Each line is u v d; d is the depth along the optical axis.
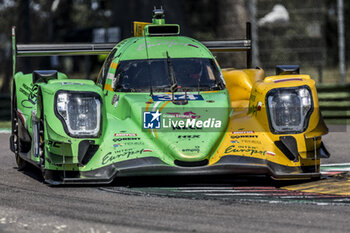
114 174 18.83
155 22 26.91
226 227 14.89
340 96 56.97
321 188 19.55
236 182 20.73
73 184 20.12
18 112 24.28
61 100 19.45
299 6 75.31
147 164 18.94
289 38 76.00
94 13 92.69
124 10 79.50
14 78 25.44
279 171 19.84
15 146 24.92
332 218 15.70
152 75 22.19
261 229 14.72
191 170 19.03
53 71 21.53
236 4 66.06
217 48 27.84
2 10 79.12
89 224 15.18
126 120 20.59
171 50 23.14
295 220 15.53
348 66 94.94
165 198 18.09
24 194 18.89
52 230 14.69
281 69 23.30
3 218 15.84
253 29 67.12
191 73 22.38
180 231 14.56
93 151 19.58
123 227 14.91
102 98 19.84
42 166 20.47
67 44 26.80
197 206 17.03
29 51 26.55
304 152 20.12
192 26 95.81
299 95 20.47
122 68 22.47
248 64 28.30
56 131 19.23
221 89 22.33
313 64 74.19
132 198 18.08
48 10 85.75
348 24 99.31
